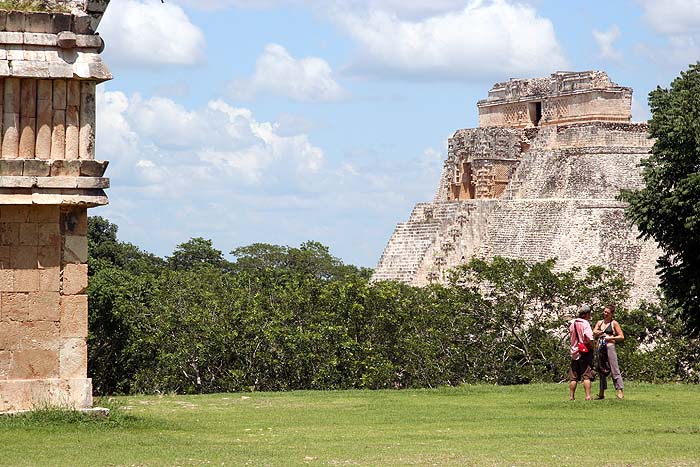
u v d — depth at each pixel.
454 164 142.00
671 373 90.50
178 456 31.73
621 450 33.50
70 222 37.53
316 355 80.38
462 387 55.53
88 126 37.62
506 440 35.78
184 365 81.31
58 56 37.28
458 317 90.50
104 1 38.03
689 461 31.48
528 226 127.62
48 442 33.81
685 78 76.62
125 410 42.44
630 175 131.88
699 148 72.19
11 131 36.84
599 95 137.12
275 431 38.19
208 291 87.25
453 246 128.00
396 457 31.86
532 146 139.25
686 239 73.12
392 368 81.50
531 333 90.75
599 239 123.62
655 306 100.12
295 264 175.25
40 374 37.25
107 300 84.75
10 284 36.94
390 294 86.31
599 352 47.56
